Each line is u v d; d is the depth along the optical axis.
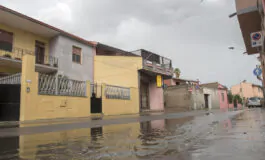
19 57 16.86
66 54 18.89
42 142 5.36
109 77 21.48
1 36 16.11
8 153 4.21
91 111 15.07
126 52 24.47
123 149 4.48
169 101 32.72
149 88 26.05
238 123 8.80
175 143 5.06
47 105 11.86
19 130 7.62
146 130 7.55
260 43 12.26
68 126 8.84
